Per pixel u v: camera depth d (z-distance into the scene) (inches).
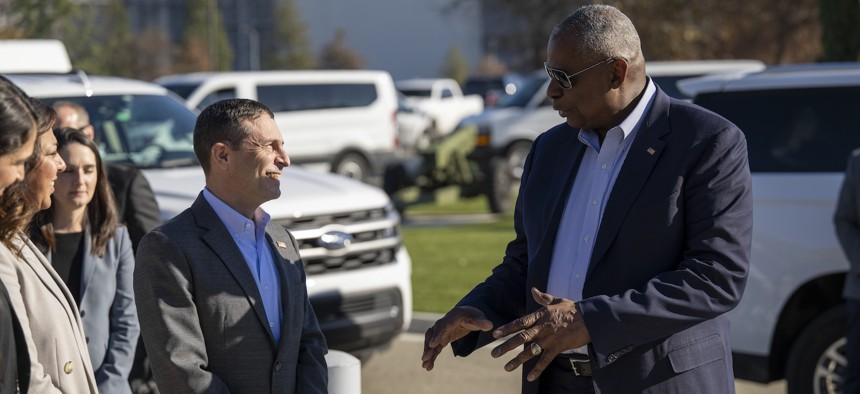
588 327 127.7
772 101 243.8
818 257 230.4
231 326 131.0
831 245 229.3
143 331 130.3
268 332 133.6
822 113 239.6
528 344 131.4
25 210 121.0
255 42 3292.3
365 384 273.1
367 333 251.4
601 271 136.4
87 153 168.9
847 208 220.7
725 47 1047.0
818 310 237.3
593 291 136.6
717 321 139.9
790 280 232.8
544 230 144.3
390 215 266.1
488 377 279.9
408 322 267.0
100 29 2095.2
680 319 129.3
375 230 259.4
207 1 2640.3
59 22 1018.1
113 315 172.2
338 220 252.8
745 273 132.8
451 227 587.5
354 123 771.4
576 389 142.6
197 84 711.7
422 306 364.2
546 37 1240.8
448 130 1446.9
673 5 1011.3
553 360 145.0
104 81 302.7
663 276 131.6
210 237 132.2
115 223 173.3
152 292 129.3
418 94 1465.3
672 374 134.5
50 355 121.9
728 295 131.0
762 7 1031.0
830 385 232.8
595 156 141.6
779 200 235.0
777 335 237.9
